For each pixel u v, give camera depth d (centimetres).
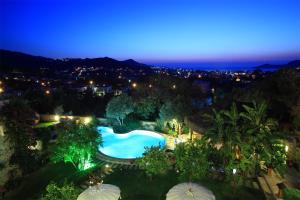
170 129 4091
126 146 3597
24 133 2614
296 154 2216
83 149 2625
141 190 2211
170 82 5512
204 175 2177
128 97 4503
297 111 2588
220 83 10550
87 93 7175
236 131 2081
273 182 2091
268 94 3169
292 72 3189
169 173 2494
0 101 3278
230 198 1992
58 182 2436
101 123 4700
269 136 2022
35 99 5375
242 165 2009
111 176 2508
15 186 2395
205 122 3191
